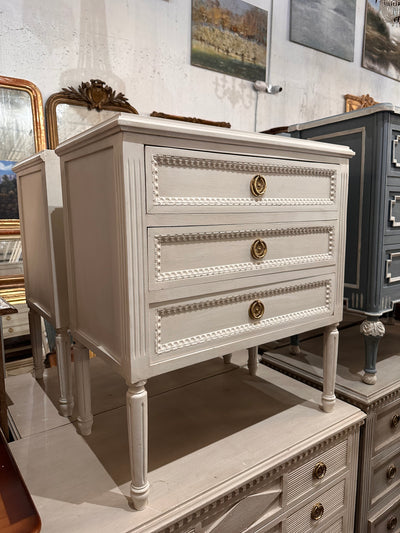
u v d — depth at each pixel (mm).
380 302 1299
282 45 2246
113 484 863
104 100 1626
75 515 774
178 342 824
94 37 1610
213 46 1951
